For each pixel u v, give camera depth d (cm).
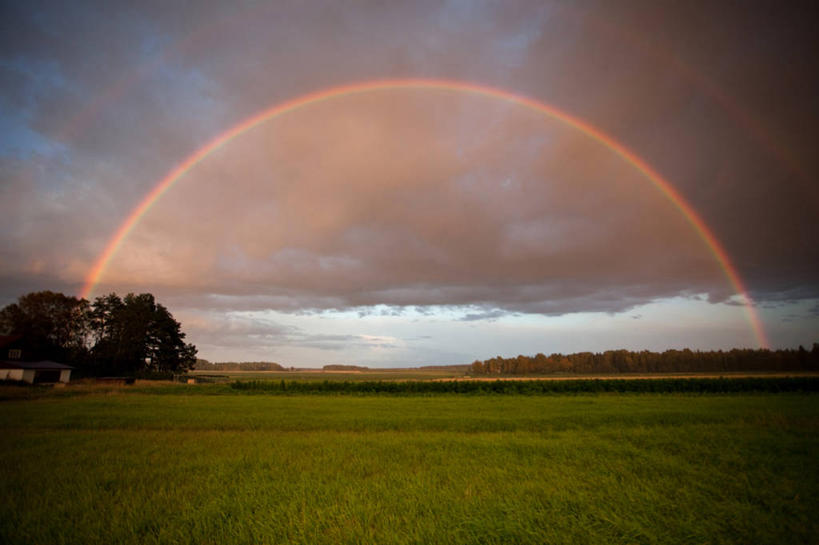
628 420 2230
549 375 17612
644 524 702
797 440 1452
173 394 4841
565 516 741
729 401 3578
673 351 16938
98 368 8656
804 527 677
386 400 4097
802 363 14812
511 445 1446
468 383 5159
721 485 920
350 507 795
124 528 711
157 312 9519
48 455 1303
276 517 749
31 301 8562
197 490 925
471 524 705
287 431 1925
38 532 694
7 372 6388
